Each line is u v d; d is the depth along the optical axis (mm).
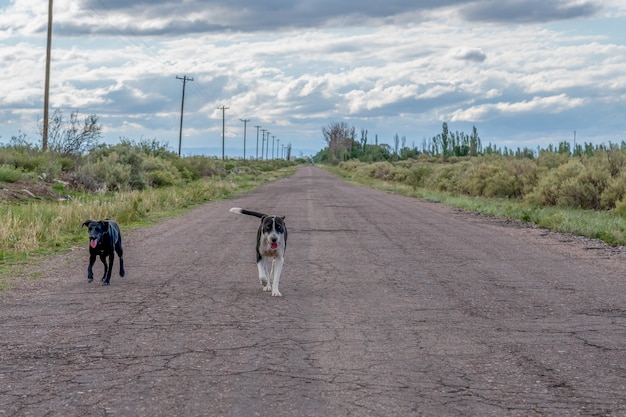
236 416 5074
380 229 20000
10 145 35875
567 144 65938
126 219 21641
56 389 5707
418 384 5859
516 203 31594
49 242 15891
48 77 36344
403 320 8438
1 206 19875
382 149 175750
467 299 9805
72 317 8500
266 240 9930
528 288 10695
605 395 5574
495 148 115125
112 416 5070
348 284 11031
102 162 35844
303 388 5742
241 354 6820
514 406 5309
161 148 56250
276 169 136875
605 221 20953
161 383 5871
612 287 10789
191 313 8766
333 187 53750
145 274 11922
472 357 6738
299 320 8406
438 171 50688
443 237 18016
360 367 6375
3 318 8453
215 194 38656
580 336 7613
